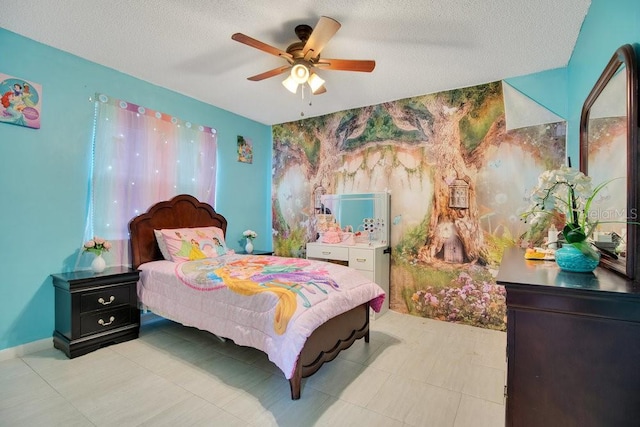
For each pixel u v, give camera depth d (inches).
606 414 44.6
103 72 115.0
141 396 76.1
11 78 94.1
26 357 95.2
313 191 173.8
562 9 79.9
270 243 190.5
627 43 56.1
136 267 119.0
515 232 120.3
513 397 49.3
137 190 125.3
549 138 114.5
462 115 130.6
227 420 67.7
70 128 107.0
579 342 45.7
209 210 151.5
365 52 101.7
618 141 59.4
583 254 57.2
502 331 121.3
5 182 93.5
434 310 136.1
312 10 81.4
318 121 171.8
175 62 112.2
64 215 106.0
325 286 89.0
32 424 65.4
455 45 97.4
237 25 88.8
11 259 94.7
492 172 124.5
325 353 84.1
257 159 183.5
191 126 145.3
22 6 80.9
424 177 139.3
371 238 152.1
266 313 80.0
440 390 80.0
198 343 108.3
